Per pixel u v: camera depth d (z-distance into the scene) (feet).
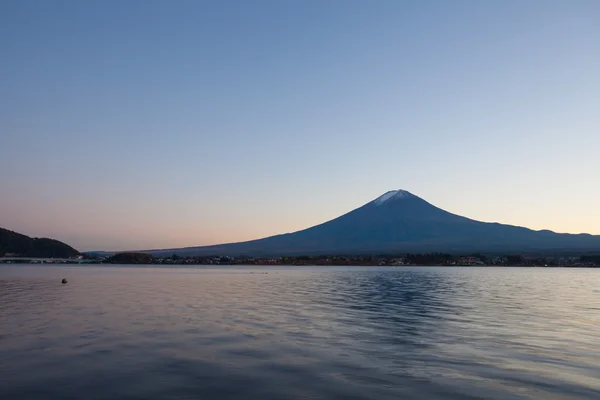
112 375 71.67
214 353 86.02
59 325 116.16
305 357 83.35
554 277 432.25
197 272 529.04
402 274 483.10
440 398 62.13
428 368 76.43
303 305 167.12
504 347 92.53
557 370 75.46
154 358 82.02
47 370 74.28
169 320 126.21
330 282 320.50
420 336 104.12
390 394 63.52
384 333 107.86
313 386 66.80
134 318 129.39
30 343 93.81
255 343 95.14
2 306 158.10
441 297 203.82
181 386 66.64
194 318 130.31
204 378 70.38
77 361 79.77
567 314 144.36
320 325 119.14
